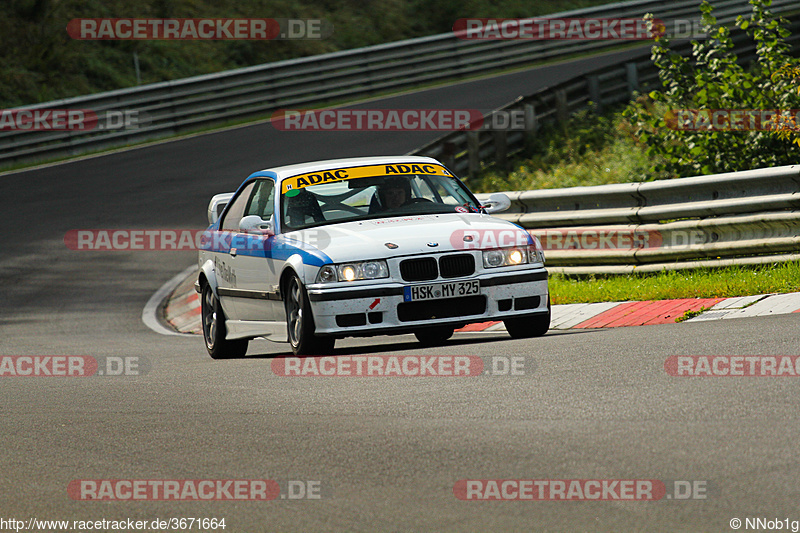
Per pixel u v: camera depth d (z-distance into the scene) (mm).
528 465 16016
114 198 80688
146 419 22516
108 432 21406
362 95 116688
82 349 39844
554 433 17734
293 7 146500
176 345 40938
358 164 33938
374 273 28938
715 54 50188
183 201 77625
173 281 59344
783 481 14281
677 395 19656
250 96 112312
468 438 17969
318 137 97500
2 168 96938
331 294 28703
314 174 33500
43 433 21938
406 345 32656
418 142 88250
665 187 39500
